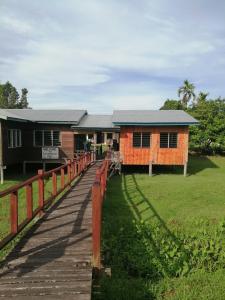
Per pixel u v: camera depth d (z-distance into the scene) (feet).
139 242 26.18
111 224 30.22
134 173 66.39
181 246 25.63
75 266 16.46
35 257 17.54
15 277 15.11
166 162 63.36
